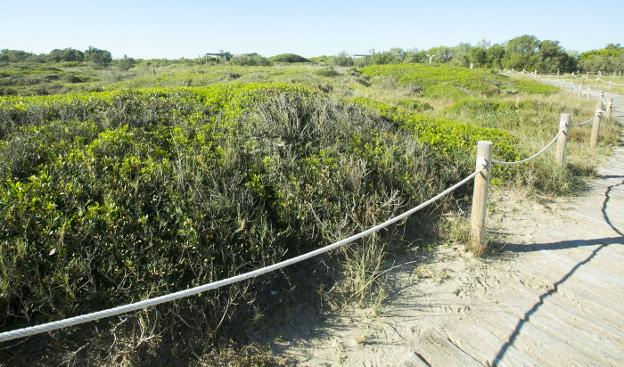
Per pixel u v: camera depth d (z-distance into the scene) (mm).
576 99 19984
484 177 4453
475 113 16812
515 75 43188
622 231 5465
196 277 3504
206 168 4793
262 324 3477
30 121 6555
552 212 6086
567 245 5043
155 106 7797
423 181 5906
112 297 3189
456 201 5812
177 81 27781
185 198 4242
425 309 3779
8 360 2789
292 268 4043
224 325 3336
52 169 4637
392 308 3775
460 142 7914
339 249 4301
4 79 34625
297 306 3713
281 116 6852
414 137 7527
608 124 12969
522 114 15000
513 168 7195
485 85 28719
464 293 4023
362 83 31656
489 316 3711
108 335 3041
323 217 4555
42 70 47406
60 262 3188
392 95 24844
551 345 3354
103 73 41719
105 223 3650
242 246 3854
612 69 56688
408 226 5117
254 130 6355
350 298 3846
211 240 3861
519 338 3432
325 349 3285
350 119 7480
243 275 2643
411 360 3174
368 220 4680
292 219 4383
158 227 3807
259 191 4633
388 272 4305
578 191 7105
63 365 2832
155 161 5035
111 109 7105
